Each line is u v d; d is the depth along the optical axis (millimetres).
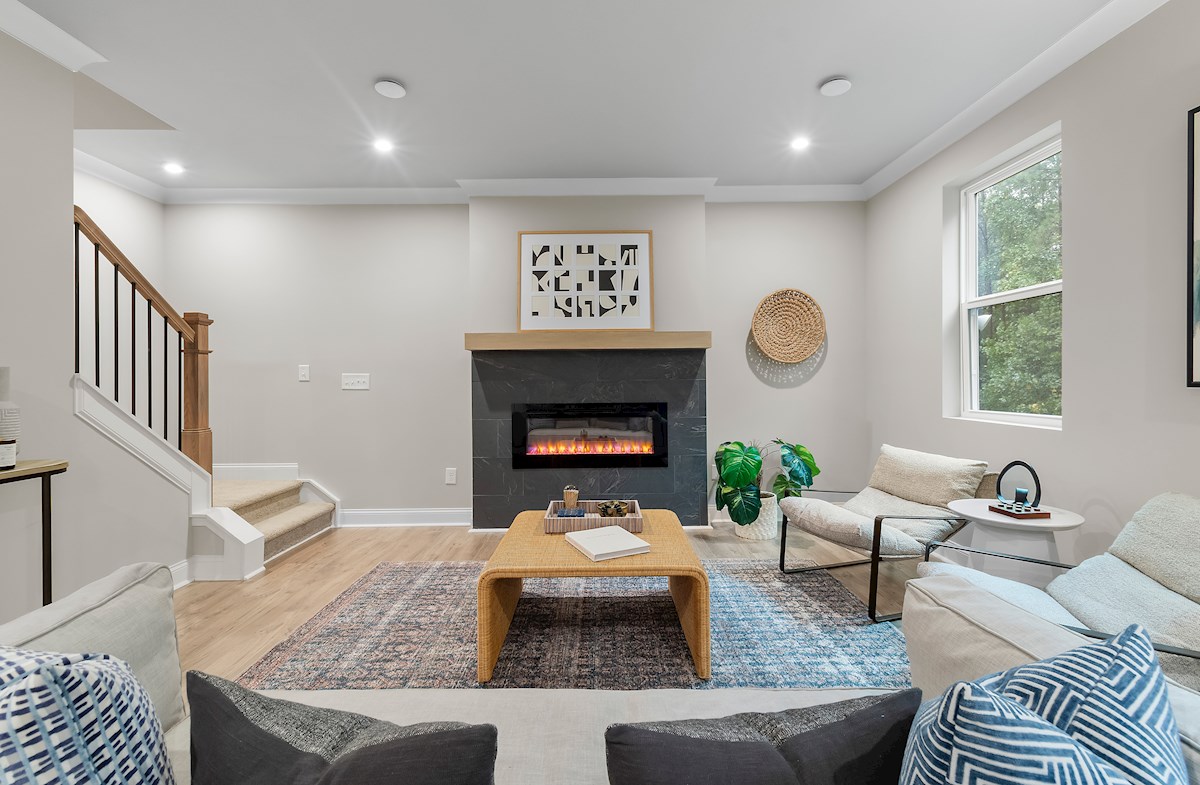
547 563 1967
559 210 4020
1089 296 2320
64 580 2301
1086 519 2344
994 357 3068
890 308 3895
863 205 4250
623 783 585
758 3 2105
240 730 672
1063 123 2426
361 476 4184
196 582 2939
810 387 4273
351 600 2676
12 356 2094
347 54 2412
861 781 596
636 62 2496
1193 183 1894
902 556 2537
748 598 2676
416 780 534
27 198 2139
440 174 3842
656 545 2170
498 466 3990
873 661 2053
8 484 2070
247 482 3998
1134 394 2135
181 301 4109
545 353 4000
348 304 4176
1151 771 487
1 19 2023
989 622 872
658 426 4016
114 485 2529
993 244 3074
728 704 1106
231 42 2314
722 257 4262
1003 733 467
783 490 3814
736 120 3068
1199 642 1351
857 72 2592
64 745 557
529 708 1109
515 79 2627
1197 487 1920
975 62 2514
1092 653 598
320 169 3719
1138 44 2094
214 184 3969
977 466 2746
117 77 2576
